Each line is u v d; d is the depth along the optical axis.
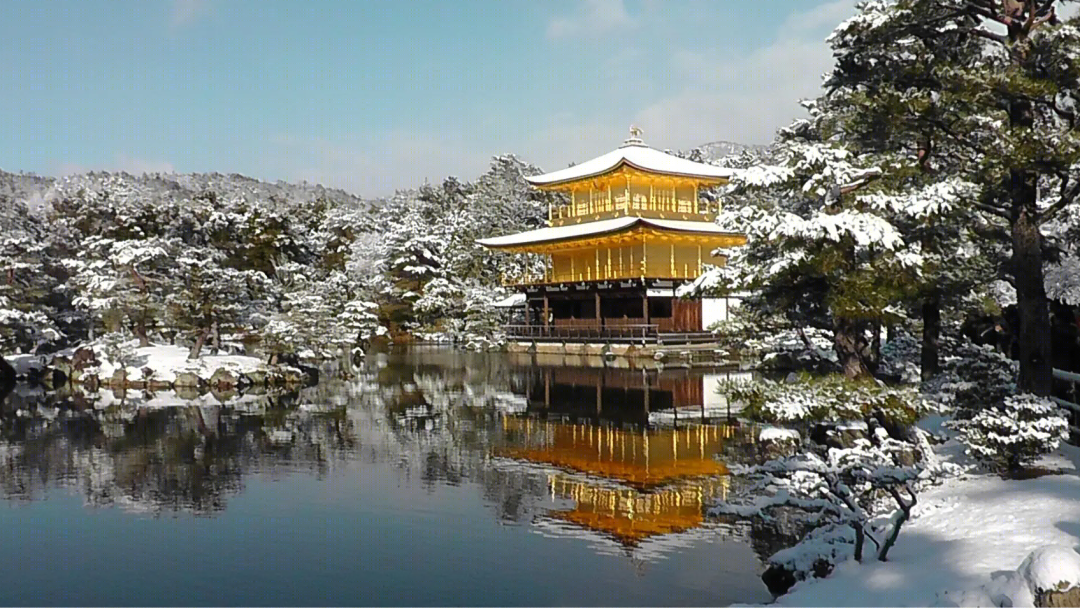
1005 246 20.97
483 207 83.69
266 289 45.31
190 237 50.97
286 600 11.84
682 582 12.19
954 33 18.27
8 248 46.47
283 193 183.62
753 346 31.78
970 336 26.14
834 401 14.17
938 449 16.62
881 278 15.73
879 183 16.83
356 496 17.67
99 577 12.88
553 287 60.41
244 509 16.75
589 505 16.70
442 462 21.16
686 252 58.72
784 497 10.96
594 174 59.69
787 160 17.22
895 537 10.38
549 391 35.91
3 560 13.65
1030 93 15.03
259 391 37.31
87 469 20.77
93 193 62.94
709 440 23.66
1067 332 19.17
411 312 72.12
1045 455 15.12
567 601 11.57
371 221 88.88
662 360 48.91
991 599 7.68
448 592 12.00
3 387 40.28
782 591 11.38
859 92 18.23
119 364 40.59
